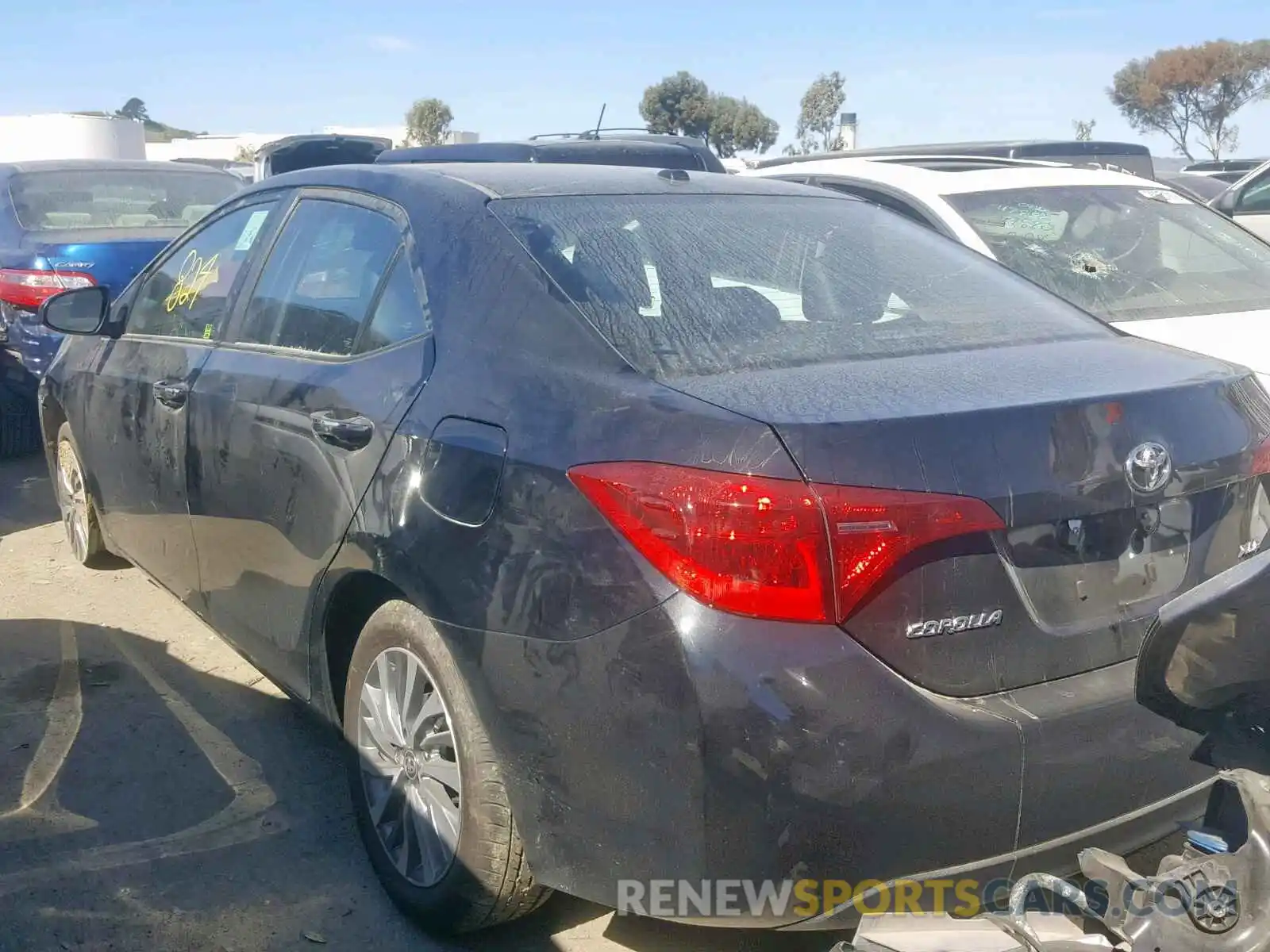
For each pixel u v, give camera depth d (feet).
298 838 11.44
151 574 15.14
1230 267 18.81
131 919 10.12
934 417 8.08
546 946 9.89
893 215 12.94
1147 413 8.81
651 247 10.57
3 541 20.22
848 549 7.66
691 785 7.67
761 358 9.23
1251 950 7.18
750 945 9.90
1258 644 7.73
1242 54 157.69
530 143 28.25
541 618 8.32
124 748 13.08
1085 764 8.11
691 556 7.72
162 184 29.27
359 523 10.00
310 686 11.30
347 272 11.62
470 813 9.07
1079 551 8.47
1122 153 29.40
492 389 9.28
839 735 7.55
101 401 15.48
